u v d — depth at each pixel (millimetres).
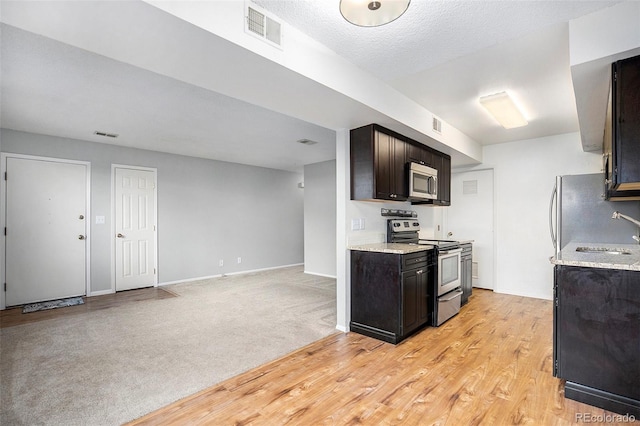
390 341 2916
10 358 2598
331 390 2107
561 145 4402
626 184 1898
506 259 4824
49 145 4375
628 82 1836
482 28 2004
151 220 5348
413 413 1854
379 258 3020
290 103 2551
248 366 2453
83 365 2471
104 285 4820
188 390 2117
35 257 4262
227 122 3863
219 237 6273
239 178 6625
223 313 3811
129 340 2971
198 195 5965
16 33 1990
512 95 3064
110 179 4914
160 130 4176
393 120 2979
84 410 1898
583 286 1955
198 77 2080
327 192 6383
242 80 2127
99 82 2727
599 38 1839
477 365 2445
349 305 3246
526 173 4672
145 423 1782
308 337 3049
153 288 5219
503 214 4859
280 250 7402
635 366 1803
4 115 3551
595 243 3146
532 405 1923
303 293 4832
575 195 3297
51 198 4387
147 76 2623
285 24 1949
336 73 2311
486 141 4793
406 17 1888
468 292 4320
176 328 3291
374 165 3111
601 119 2902
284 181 7516
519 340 2947
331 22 1951
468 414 1840
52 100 3115
